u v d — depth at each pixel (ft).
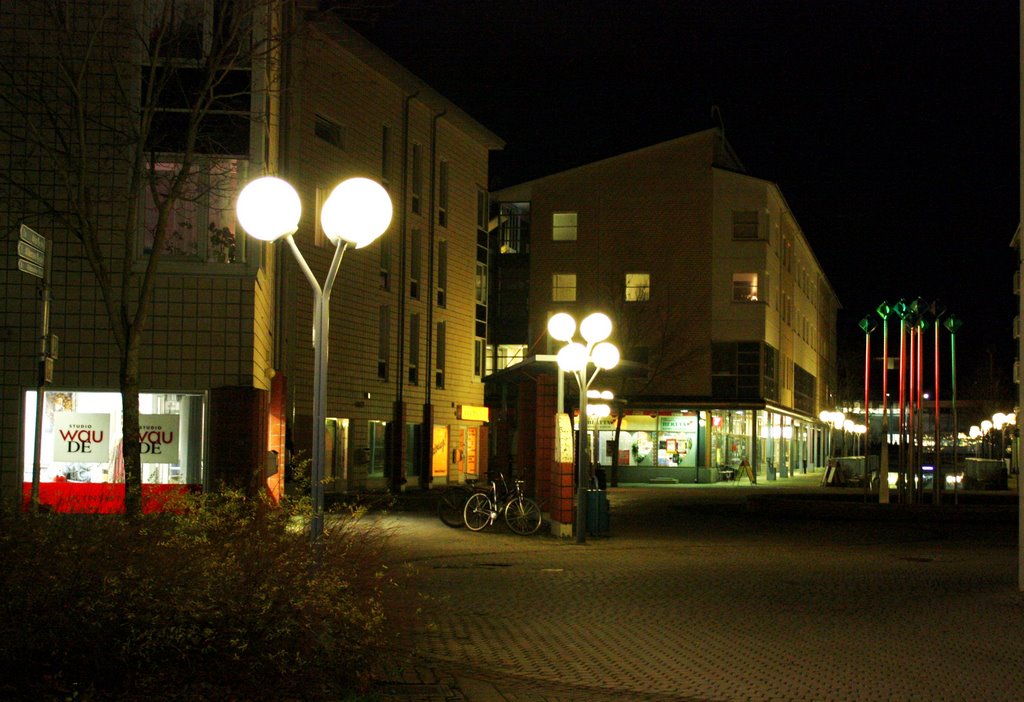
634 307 174.40
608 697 26.58
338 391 123.95
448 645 33.37
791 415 207.72
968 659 31.71
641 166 178.29
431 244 149.48
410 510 95.35
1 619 22.84
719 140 185.26
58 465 64.34
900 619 38.88
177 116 62.80
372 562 31.01
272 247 91.66
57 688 22.31
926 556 61.93
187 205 64.80
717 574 52.44
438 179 152.87
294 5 58.80
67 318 64.18
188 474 64.95
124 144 55.26
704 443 172.76
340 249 28.76
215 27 58.44
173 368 65.00
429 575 50.80
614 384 172.04
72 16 55.98
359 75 129.49
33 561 23.79
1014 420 165.17
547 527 77.30
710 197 176.14
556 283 179.52
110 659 23.56
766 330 175.42
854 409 313.32
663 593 45.68
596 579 50.14
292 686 24.81
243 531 28.63
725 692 27.43
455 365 158.40
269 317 88.58
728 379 173.27
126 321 44.70
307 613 25.84
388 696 25.72
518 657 31.76
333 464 123.34
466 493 76.38
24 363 64.23
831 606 42.09
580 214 179.42
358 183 28.35
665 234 176.86
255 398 64.90
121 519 27.09
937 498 92.38
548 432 80.23
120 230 63.77
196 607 24.20
